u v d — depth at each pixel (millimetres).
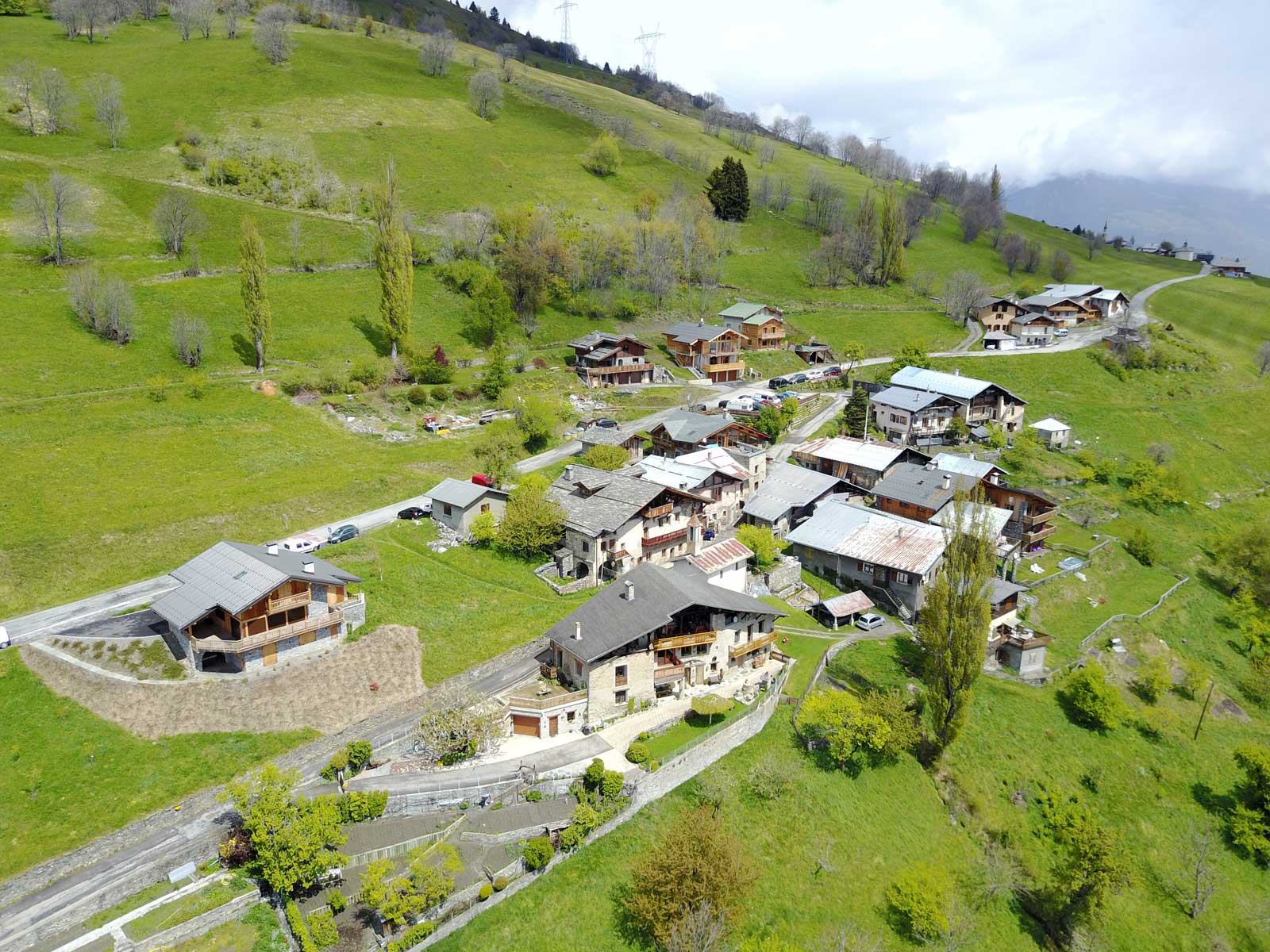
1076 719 76062
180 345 117562
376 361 129125
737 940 46844
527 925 45562
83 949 40594
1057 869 58844
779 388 149875
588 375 143875
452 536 86438
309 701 60625
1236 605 98250
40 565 73875
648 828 52375
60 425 95562
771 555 87125
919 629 67500
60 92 178625
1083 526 110250
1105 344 173375
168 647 62938
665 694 65188
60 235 134500
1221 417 151875
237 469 96500
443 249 171250
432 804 51531
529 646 69812
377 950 42188
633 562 83312
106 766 53281
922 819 60938
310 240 165375
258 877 46188
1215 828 68188
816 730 63281
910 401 126125
